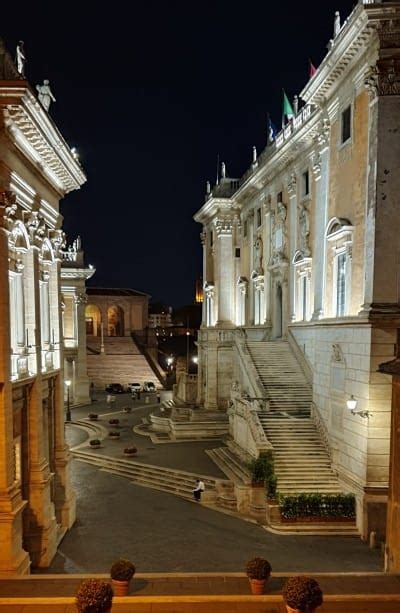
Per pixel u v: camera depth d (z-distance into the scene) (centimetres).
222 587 1141
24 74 1493
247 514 1952
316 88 2316
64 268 4812
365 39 1869
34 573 1467
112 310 7669
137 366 6259
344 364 2003
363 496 1759
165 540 1706
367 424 1781
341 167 2203
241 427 2623
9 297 1366
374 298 1803
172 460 2684
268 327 3453
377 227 1809
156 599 1053
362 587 1148
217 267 4359
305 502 1827
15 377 1438
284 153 2986
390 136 1803
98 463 2762
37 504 1529
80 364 4888
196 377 4319
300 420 2367
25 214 1549
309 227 2727
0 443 1317
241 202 4162
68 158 1778
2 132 1288
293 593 900
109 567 1507
